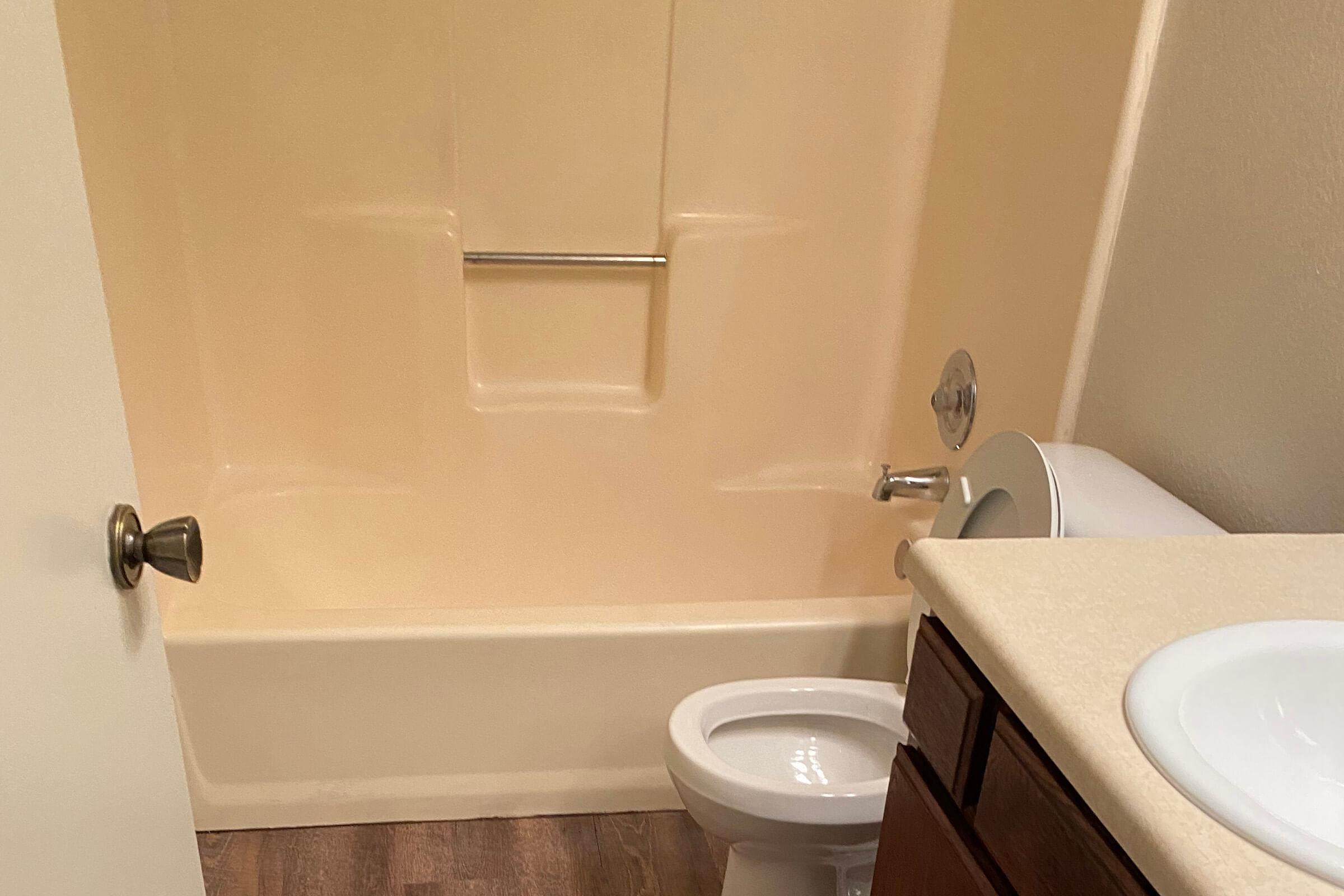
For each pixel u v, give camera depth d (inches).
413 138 76.2
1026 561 33.0
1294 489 44.6
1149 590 31.5
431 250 77.4
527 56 77.2
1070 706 25.6
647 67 78.8
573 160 80.6
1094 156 58.9
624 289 84.7
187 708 60.1
